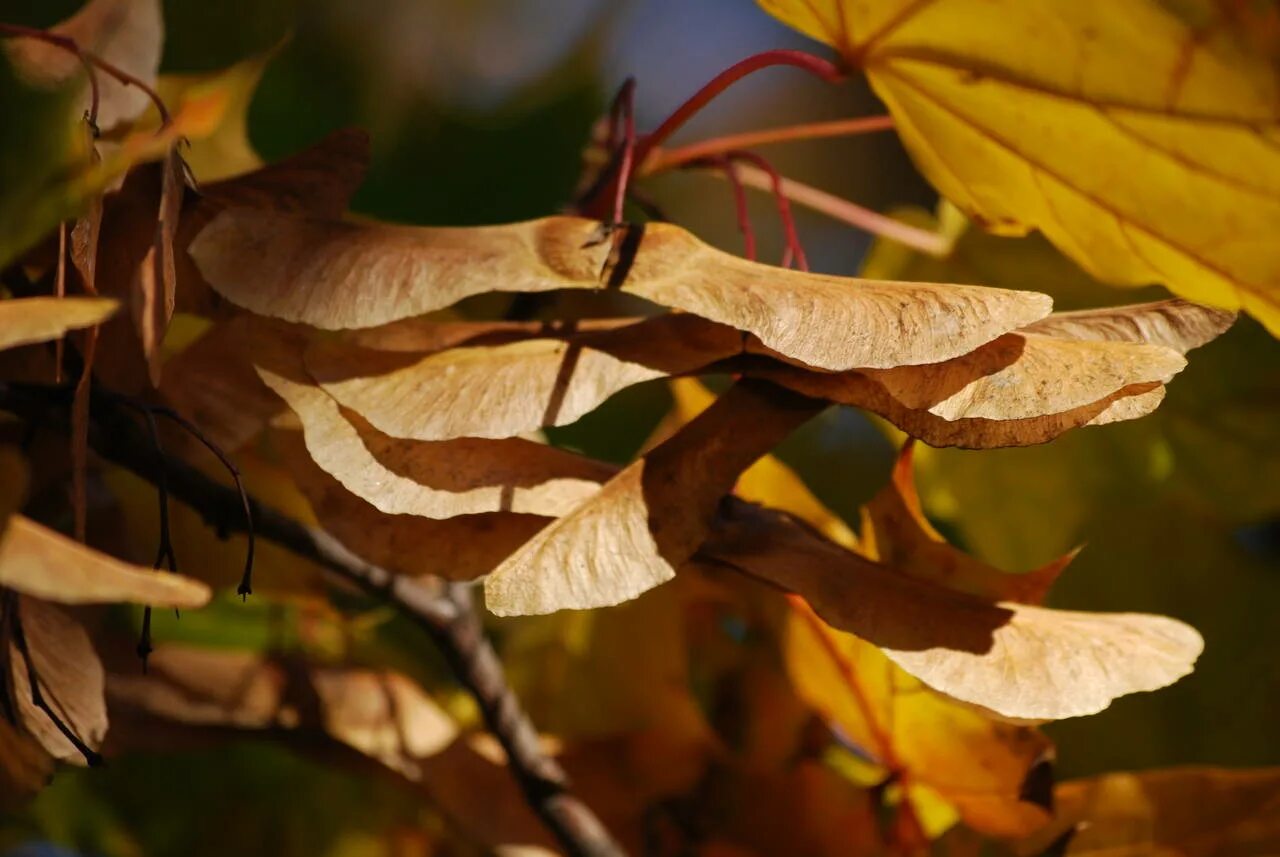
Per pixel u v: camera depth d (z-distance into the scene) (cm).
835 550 41
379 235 40
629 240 40
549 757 45
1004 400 38
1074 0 39
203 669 45
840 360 38
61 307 36
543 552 39
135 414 42
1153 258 42
